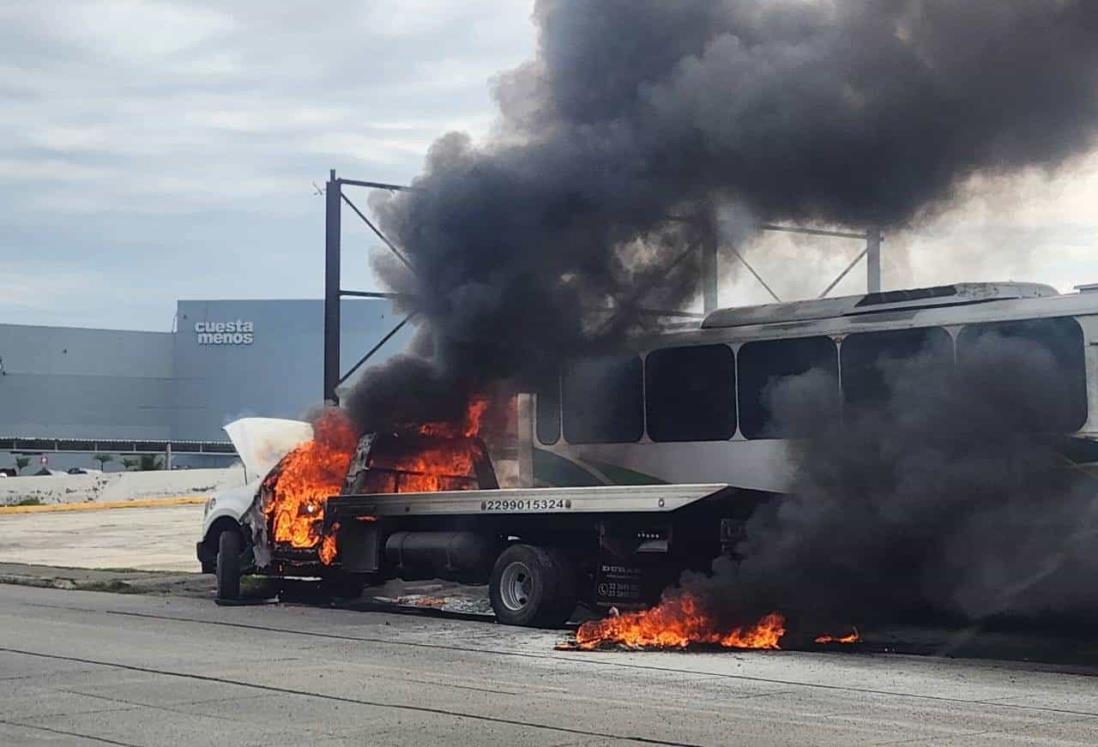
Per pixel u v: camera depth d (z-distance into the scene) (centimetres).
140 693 1014
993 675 1125
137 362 9025
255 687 1045
